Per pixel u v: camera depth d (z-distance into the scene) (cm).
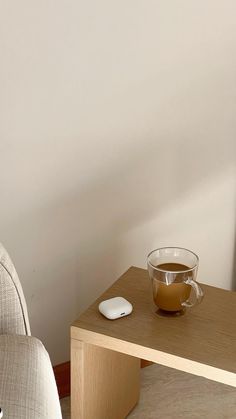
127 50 189
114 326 167
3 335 145
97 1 180
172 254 175
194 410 205
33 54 177
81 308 212
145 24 188
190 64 199
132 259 216
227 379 155
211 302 176
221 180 221
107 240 208
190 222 221
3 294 148
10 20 171
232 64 206
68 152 192
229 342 163
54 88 183
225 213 227
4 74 176
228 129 215
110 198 204
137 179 206
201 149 212
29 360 137
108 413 191
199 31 196
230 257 235
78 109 188
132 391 202
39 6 173
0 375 132
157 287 167
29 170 188
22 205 191
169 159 208
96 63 186
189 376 219
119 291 180
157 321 169
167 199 214
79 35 181
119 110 194
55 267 203
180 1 190
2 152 183
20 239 194
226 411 205
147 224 213
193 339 163
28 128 184
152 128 202
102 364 181
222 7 197
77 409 178
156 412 204
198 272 231
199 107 206
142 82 194
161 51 193
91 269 209
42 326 208
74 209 199
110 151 198
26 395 128
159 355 160
